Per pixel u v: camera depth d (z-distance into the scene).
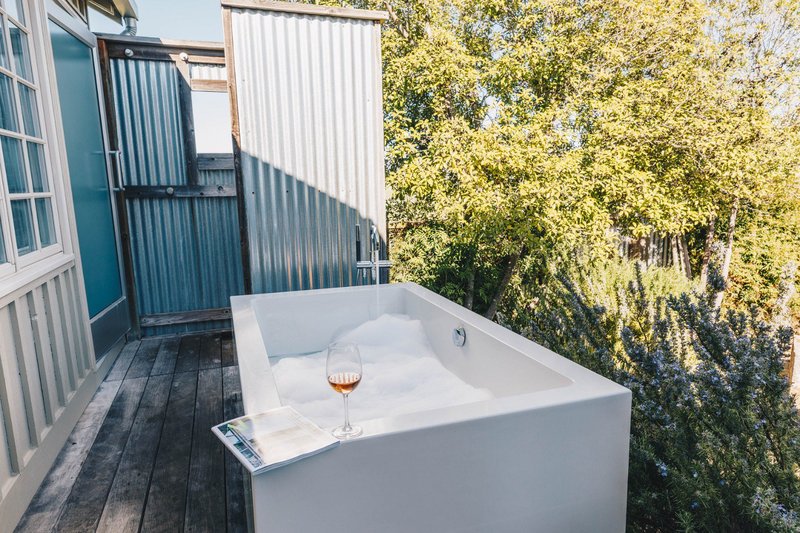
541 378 1.62
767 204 7.52
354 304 2.78
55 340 2.23
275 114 3.04
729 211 7.65
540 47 6.49
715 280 1.81
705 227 8.05
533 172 6.34
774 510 1.16
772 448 1.39
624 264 3.62
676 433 1.48
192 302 4.01
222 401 2.66
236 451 1.05
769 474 1.31
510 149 6.15
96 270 3.14
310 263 3.23
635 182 6.66
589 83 6.59
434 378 2.25
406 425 1.15
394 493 1.14
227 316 4.08
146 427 2.38
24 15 2.33
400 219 7.12
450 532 1.21
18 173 2.11
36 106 2.40
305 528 1.07
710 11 6.75
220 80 3.85
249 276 3.12
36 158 2.37
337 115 3.15
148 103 3.71
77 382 2.47
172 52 3.70
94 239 3.15
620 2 6.46
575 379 1.45
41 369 2.05
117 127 3.64
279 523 1.04
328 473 1.07
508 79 6.73
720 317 1.70
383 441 1.11
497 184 6.60
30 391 1.90
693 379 1.56
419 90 6.54
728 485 1.34
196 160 3.85
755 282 7.60
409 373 2.28
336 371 1.18
